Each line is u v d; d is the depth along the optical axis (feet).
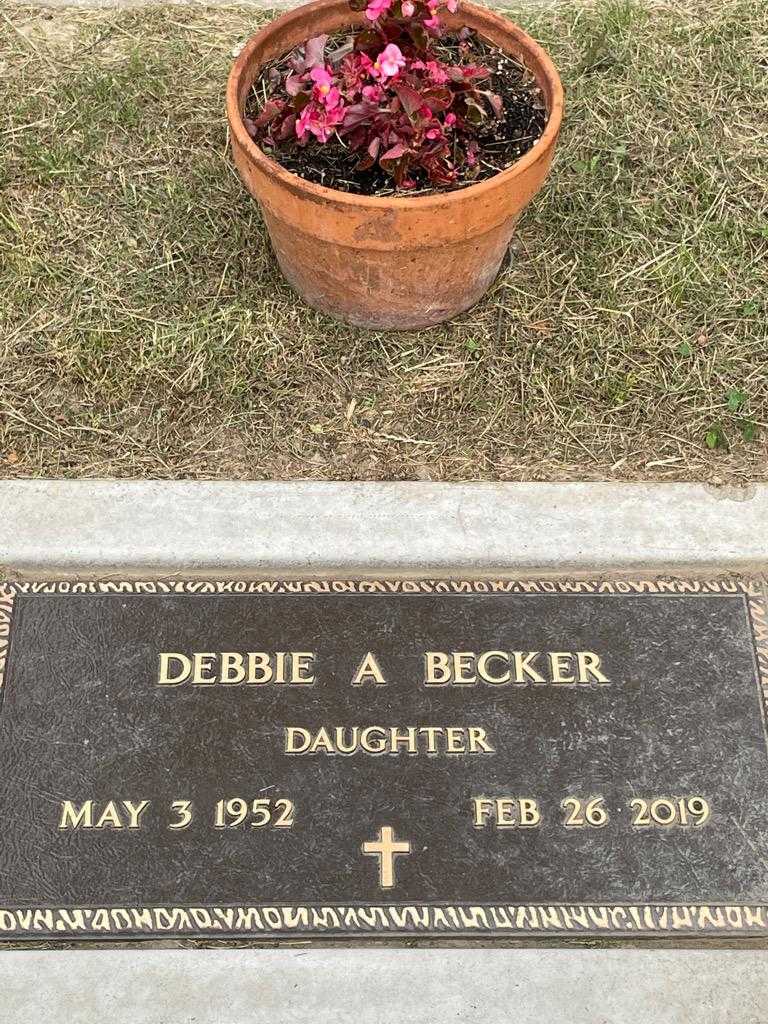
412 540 4.77
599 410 5.08
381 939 4.33
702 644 4.66
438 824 4.43
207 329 5.15
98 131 5.53
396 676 4.59
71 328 5.16
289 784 4.46
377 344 5.15
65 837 4.40
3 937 4.31
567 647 4.64
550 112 4.87
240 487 4.86
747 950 4.32
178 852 4.39
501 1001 4.25
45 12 5.89
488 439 5.01
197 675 4.58
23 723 4.52
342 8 5.03
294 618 4.66
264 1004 4.24
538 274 5.28
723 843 4.43
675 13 5.90
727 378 5.12
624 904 4.36
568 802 4.46
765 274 5.30
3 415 5.02
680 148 5.53
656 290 5.26
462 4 5.02
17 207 5.38
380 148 4.80
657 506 4.86
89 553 4.74
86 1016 4.22
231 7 5.93
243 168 4.79
